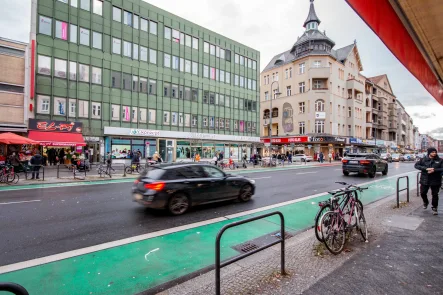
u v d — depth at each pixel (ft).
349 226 15.38
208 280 11.16
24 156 69.92
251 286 10.41
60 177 50.60
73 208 25.17
